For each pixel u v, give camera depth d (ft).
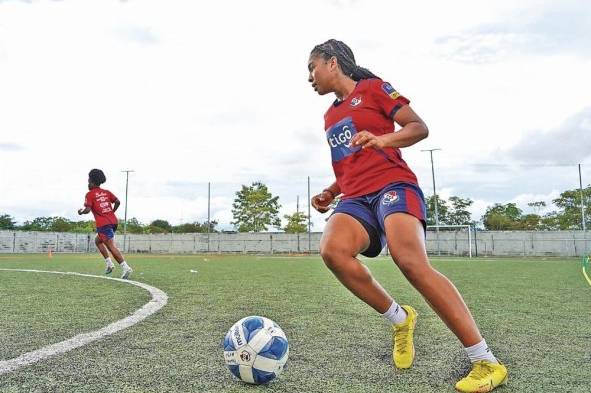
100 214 25.76
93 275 26.35
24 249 109.50
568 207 131.23
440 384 6.40
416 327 10.77
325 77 7.95
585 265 45.39
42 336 9.43
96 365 7.27
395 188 7.14
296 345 8.77
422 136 6.74
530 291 19.15
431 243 103.71
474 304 14.94
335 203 8.41
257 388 6.20
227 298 15.81
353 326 10.71
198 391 6.06
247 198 156.35
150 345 8.66
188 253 114.73
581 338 9.62
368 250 7.70
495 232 99.81
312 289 18.84
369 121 7.48
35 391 6.04
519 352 8.41
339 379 6.62
